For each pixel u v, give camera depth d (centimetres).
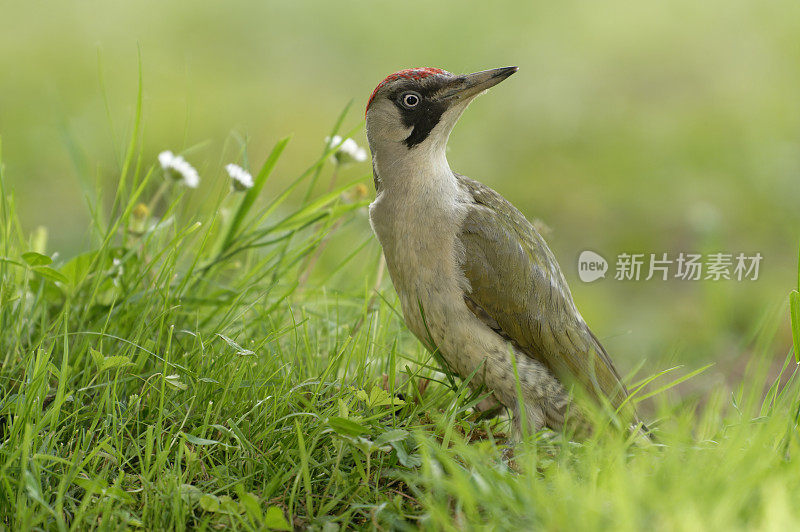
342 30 2484
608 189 1764
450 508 626
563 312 820
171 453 682
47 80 2103
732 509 550
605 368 834
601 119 2033
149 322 816
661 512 555
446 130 810
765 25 2489
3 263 823
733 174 1780
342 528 612
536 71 2245
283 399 717
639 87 2189
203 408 723
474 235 790
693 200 1694
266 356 799
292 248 998
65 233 1514
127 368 748
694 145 1898
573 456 677
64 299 859
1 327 786
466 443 705
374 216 827
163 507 612
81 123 1867
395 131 808
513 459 708
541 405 805
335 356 790
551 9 2636
